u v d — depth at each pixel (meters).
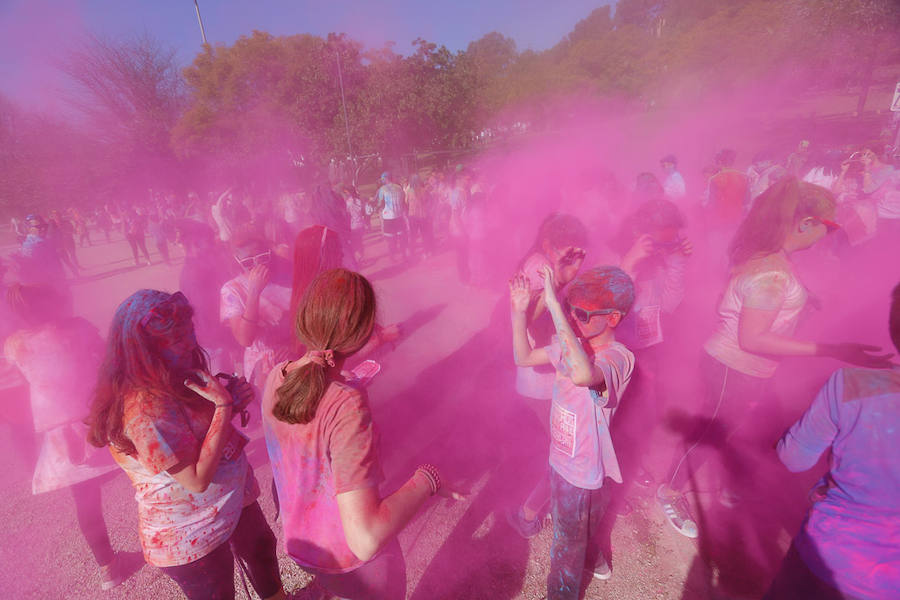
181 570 1.67
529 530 2.69
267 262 2.71
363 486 1.22
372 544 1.18
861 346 1.84
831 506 1.34
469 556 2.63
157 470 1.49
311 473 1.36
